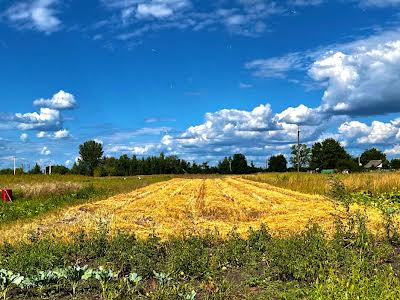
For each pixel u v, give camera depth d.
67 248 12.22
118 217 19.92
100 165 114.50
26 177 58.88
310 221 14.56
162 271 10.38
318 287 8.16
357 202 23.69
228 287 9.11
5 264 10.43
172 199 30.77
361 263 9.55
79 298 9.02
